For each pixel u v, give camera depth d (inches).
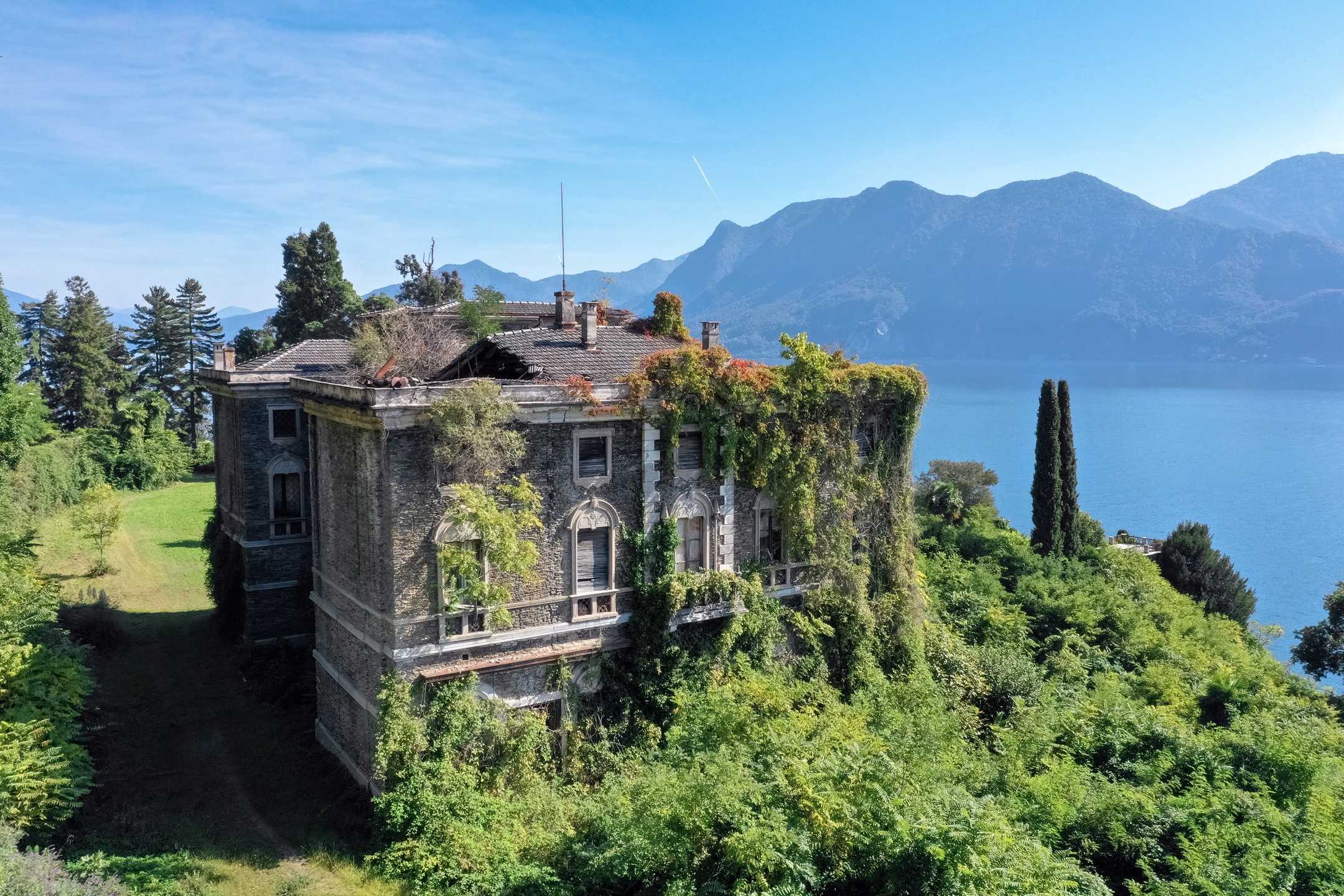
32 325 3966.5
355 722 1074.7
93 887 737.0
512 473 1027.9
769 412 1190.3
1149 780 1109.1
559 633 1067.3
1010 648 1525.6
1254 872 868.6
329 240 2970.0
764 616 1208.2
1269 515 5679.1
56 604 1304.1
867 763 834.2
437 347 1539.1
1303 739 1156.5
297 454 1507.1
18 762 853.8
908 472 1375.5
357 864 896.3
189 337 3882.9
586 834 877.8
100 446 3014.3
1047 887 741.9
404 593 966.4
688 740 941.2
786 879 708.7
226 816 987.3
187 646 1531.7
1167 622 1927.9
